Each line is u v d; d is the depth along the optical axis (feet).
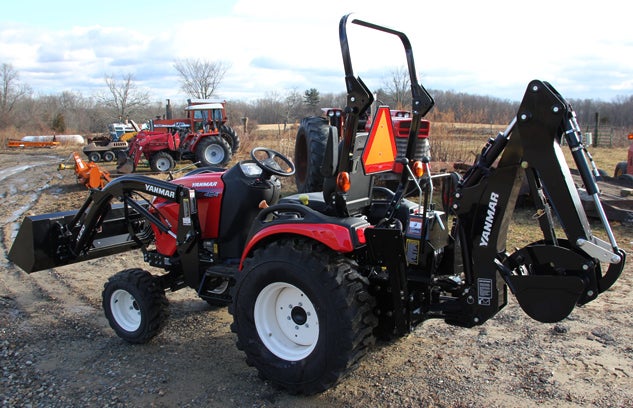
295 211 11.84
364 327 10.84
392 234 10.52
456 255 12.08
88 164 40.11
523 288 10.23
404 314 11.37
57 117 204.95
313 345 11.43
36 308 17.74
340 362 10.74
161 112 198.90
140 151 59.06
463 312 11.11
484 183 10.48
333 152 10.84
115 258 23.85
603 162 58.44
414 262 11.14
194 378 12.69
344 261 11.08
